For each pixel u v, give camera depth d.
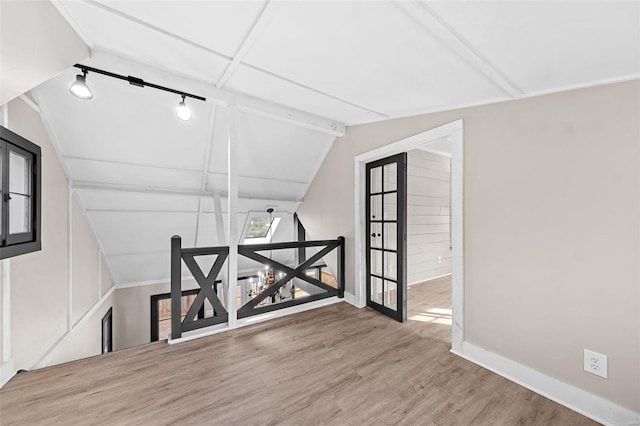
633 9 1.00
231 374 1.91
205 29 1.58
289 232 5.58
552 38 1.26
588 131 1.55
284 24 1.47
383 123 3.01
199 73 2.21
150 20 1.52
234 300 2.73
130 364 2.02
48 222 2.48
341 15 1.35
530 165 1.80
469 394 1.72
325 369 1.98
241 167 3.69
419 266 4.77
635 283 1.40
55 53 1.58
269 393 1.71
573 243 1.62
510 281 1.91
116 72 2.05
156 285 5.03
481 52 1.46
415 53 1.61
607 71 1.41
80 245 3.24
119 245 4.02
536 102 1.77
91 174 3.00
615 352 1.46
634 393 1.41
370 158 3.18
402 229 2.86
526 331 1.83
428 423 1.48
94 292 3.71
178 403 1.61
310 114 3.13
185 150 3.19
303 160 4.01
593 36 1.19
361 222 3.34
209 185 3.74
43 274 2.38
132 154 3.00
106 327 4.27
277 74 2.10
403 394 1.71
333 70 1.96
